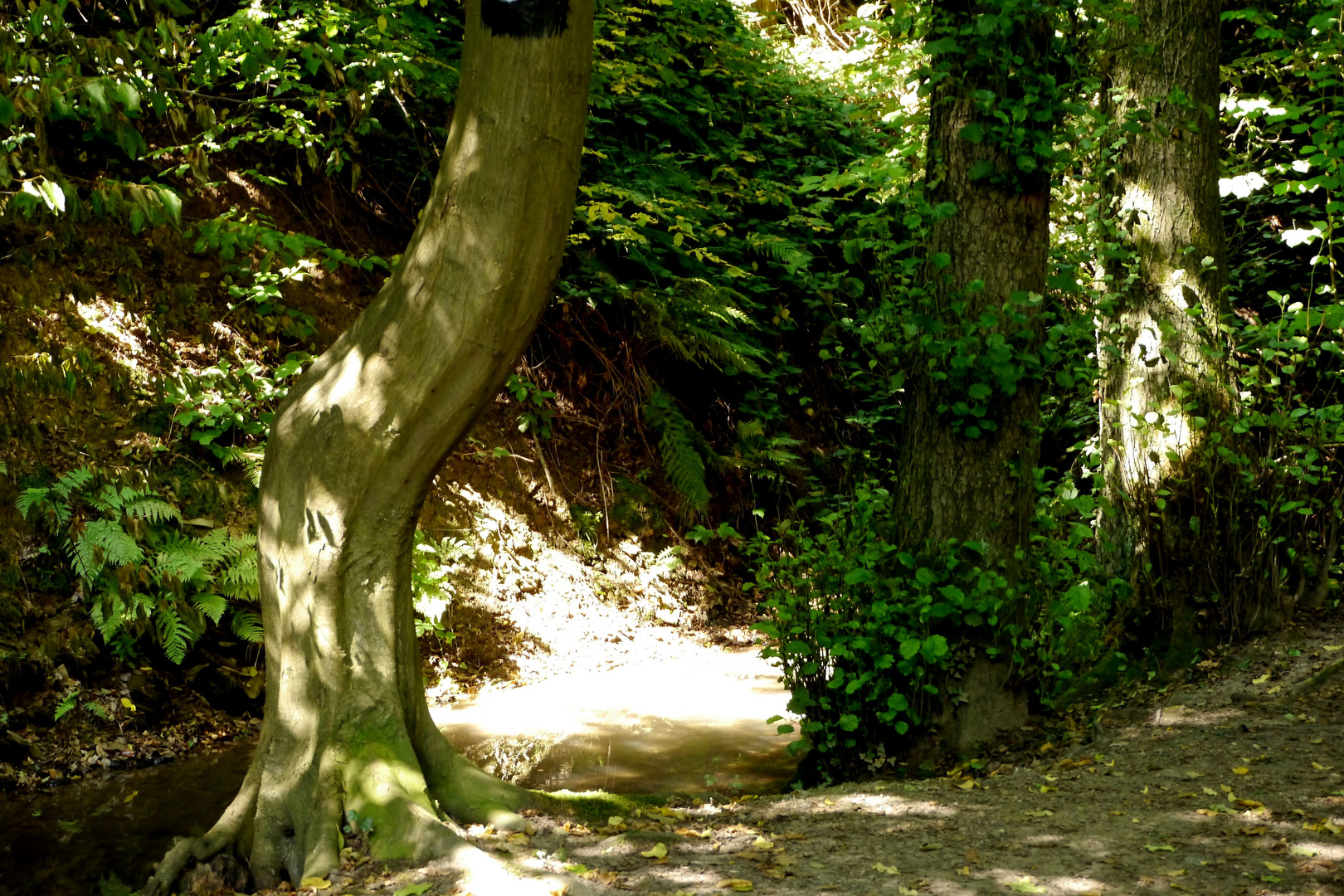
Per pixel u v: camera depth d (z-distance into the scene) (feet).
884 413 36.96
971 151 17.26
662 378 36.06
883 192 23.99
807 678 17.33
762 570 17.87
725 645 29.96
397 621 13.82
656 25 38.58
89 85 13.58
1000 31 16.49
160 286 25.45
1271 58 27.61
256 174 25.54
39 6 13.62
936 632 17.07
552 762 19.02
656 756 19.51
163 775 18.12
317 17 24.66
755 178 38.32
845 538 17.95
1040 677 17.65
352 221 30.37
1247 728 16.10
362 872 11.86
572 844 12.54
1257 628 20.24
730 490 35.91
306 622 13.25
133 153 14.55
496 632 26.61
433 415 13.12
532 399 31.68
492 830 13.04
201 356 25.36
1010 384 16.78
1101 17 18.42
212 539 21.93
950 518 17.20
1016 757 16.42
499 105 12.28
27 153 15.02
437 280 12.76
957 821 13.24
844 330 41.04
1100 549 21.63
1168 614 20.33
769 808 14.44
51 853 14.57
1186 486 20.44
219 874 12.30
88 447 21.94
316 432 13.32
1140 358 21.34
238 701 21.30
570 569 29.76
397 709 13.46
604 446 33.19
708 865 11.71
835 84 46.21
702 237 34.04
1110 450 21.91
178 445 23.48
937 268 17.38
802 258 34.58
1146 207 21.44
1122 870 11.13
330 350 13.82
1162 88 21.27
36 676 18.86
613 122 33.73
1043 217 17.54
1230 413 20.85
